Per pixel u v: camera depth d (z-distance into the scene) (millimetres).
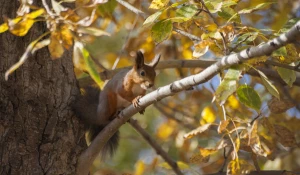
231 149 10852
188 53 12758
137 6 12969
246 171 9359
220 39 9031
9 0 9992
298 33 7625
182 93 15602
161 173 14180
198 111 14984
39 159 9539
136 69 11016
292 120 12234
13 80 9688
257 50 7957
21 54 9828
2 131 9438
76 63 7637
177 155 15320
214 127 14148
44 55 9969
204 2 9219
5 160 9359
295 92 15031
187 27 9922
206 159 9836
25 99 9688
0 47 9758
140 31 13125
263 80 8750
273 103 9992
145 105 9297
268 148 10039
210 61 11203
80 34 7602
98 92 11508
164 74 16719
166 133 14922
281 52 8680
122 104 11148
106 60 15023
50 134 9734
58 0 10234
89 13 11836
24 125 9586
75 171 9789
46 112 9805
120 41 16125
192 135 9602
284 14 12242
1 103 9547
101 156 12008
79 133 10109
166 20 9062
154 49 13398
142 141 16203
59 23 7473
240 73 8422
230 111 11891
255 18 13312
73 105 10102
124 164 16672
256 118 9672
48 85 9922
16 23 7352
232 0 9984
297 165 13969
